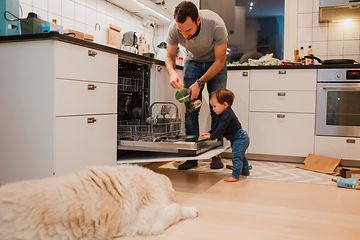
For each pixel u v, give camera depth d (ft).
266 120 10.73
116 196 4.21
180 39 8.77
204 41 8.41
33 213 3.47
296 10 12.64
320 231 4.71
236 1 13.79
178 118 9.48
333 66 9.91
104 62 6.88
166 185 5.26
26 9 7.80
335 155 10.10
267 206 5.88
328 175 8.64
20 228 3.39
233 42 13.96
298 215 5.41
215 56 8.56
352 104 9.87
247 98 10.87
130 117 9.11
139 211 4.49
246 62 12.23
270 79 10.59
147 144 7.44
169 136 8.44
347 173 8.23
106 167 4.73
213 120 9.05
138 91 8.98
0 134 6.11
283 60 12.48
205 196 6.47
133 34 10.73
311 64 10.39
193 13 7.71
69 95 5.96
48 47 5.64
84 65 6.30
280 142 10.62
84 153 6.40
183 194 6.59
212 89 9.32
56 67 5.63
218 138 8.30
